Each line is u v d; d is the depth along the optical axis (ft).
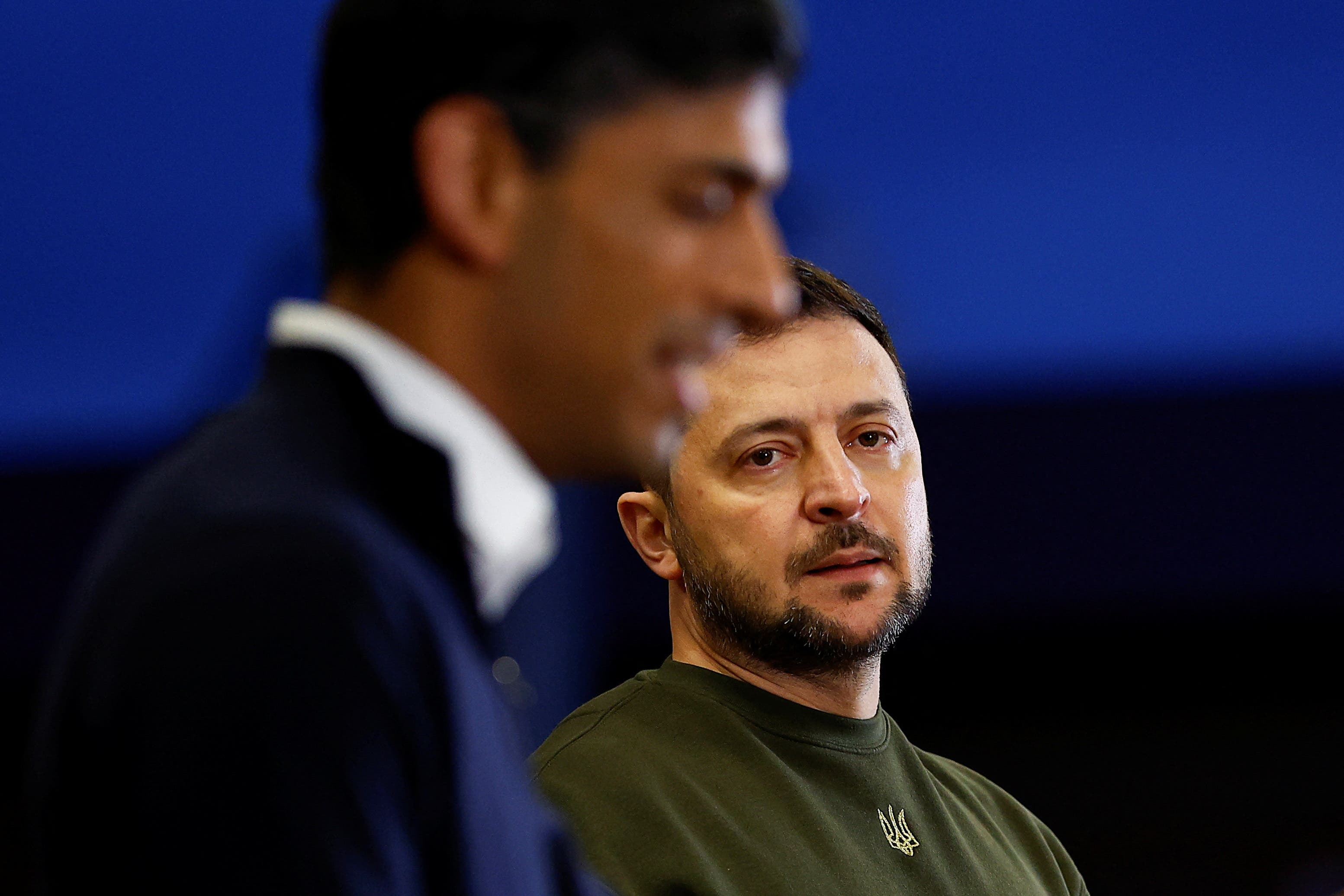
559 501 31.83
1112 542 46.01
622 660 42.29
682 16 6.72
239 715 5.89
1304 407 43.57
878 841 12.71
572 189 6.70
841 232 31.17
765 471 12.77
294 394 6.98
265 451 6.69
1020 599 46.44
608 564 42.09
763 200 7.14
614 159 6.70
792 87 7.36
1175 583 46.11
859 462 12.91
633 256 6.74
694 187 6.80
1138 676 46.91
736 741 12.71
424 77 6.70
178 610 6.05
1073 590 46.34
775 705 12.91
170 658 5.98
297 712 5.92
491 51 6.65
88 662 6.33
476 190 6.71
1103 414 44.19
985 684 47.21
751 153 6.89
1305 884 42.88
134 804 5.96
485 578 7.41
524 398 6.98
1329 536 45.42
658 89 6.71
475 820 6.48
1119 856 44.50
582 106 6.64
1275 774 45.52
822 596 12.65
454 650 6.50
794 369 12.77
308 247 26.91
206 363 36.94
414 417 6.92
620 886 11.60
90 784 6.28
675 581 13.65
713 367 12.80
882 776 13.09
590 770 12.47
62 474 38.88
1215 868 43.73
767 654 12.85
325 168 7.09
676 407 7.14
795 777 12.63
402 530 6.82
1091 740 46.83
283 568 6.11
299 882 5.80
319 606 6.07
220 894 5.81
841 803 12.77
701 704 12.92
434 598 6.56
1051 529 45.85
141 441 38.34
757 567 12.67
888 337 13.61
